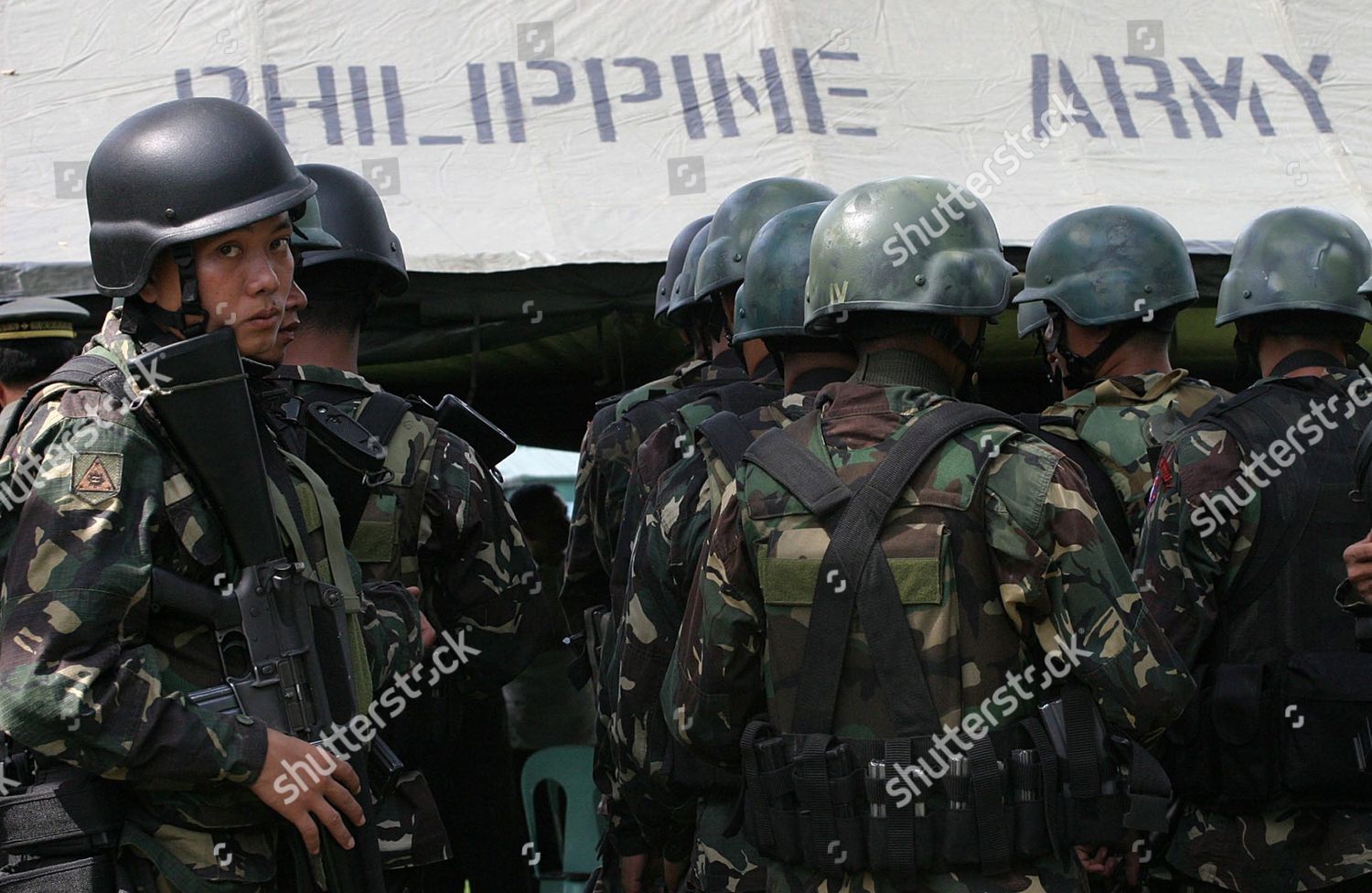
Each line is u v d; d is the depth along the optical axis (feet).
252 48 44.29
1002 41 47.50
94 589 15.47
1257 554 22.68
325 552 18.45
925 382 18.76
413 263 38.42
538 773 41.37
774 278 21.62
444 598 24.34
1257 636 22.66
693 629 18.61
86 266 37.37
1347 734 21.79
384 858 20.79
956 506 17.21
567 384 53.57
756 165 43.21
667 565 20.81
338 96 43.65
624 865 26.30
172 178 17.07
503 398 54.49
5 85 43.01
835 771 17.16
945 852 16.90
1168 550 22.99
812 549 17.53
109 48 44.16
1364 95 47.65
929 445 17.51
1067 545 16.87
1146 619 17.10
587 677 30.94
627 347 45.60
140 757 15.44
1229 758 22.50
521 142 43.11
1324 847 22.33
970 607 17.16
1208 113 46.55
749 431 20.08
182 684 16.38
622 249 39.86
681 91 44.96
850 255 18.56
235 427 16.61
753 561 18.13
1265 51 48.55
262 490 16.89
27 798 15.93
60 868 15.88
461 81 44.55
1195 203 43.80
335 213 24.48
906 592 17.15
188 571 16.70
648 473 24.64
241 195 17.30
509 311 39.58
